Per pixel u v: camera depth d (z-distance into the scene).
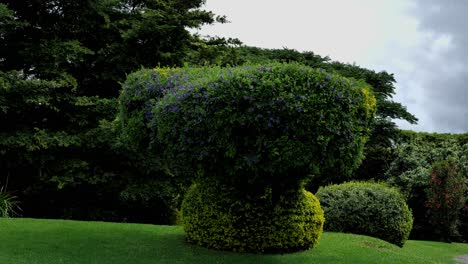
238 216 7.18
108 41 13.53
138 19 13.81
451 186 14.13
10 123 11.86
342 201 10.65
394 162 17.56
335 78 6.29
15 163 11.76
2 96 10.98
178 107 6.17
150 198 12.50
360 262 6.89
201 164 6.64
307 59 22.36
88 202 12.85
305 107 5.91
